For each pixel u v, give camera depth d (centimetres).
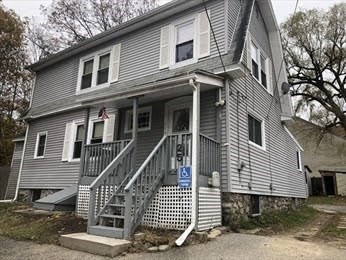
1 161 2011
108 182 694
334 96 2433
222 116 745
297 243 548
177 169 638
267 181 962
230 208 694
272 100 1133
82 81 1205
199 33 882
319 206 1698
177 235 553
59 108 1194
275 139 1115
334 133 2712
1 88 2059
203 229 599
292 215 1039
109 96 796
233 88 793
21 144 1507
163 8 952
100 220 613
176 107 851
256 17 1045
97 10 2178
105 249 477
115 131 986
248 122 883
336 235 682
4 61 2027
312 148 2838
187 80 654
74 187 995
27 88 2162
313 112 2514
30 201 1242
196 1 898
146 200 604
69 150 1141
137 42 1050
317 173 2753
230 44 827
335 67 2405
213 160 692
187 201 600
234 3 908
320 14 2381
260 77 1025
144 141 899
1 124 2028
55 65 1368
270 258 437
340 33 2314
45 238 590
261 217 834
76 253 496
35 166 1267
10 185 1477
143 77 982
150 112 909
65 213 824
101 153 813
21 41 2081
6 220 796
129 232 543
